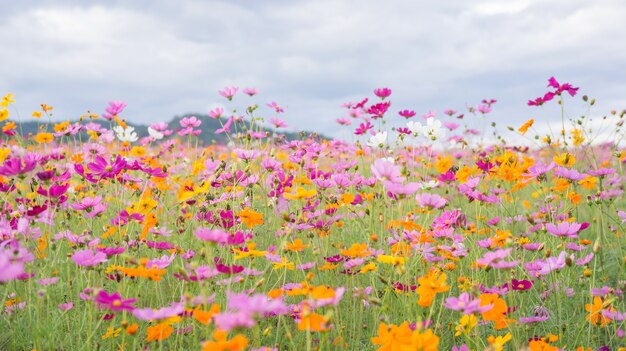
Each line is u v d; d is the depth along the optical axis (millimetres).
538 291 3193
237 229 3211
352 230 4148
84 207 2967
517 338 2412
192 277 2041
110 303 1809
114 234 3229
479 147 6430
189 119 4922
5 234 2395
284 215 2732
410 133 4238
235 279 2443
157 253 3062
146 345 2445
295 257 3193
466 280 2639
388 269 3221
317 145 4281
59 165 3975
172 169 5055
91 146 4469
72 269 3250
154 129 4930
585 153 4680
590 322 2451
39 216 2721
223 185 3557
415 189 2219
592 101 4453
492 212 4379
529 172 3393
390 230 3617
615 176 4301
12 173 2320
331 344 2527
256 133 4453
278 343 2557
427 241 2793
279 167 3686
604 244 4059
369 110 4449
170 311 1819
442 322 2695
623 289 2598
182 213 3975
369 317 2881
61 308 2432
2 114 3396
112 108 4449
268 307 1487
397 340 1530
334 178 3332
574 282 3229
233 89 4637
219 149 6941
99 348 2293
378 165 2240
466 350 2172
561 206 4039
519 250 3246
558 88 4070
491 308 1841
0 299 2709
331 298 1741
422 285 1891
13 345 2393
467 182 3475
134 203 3203
